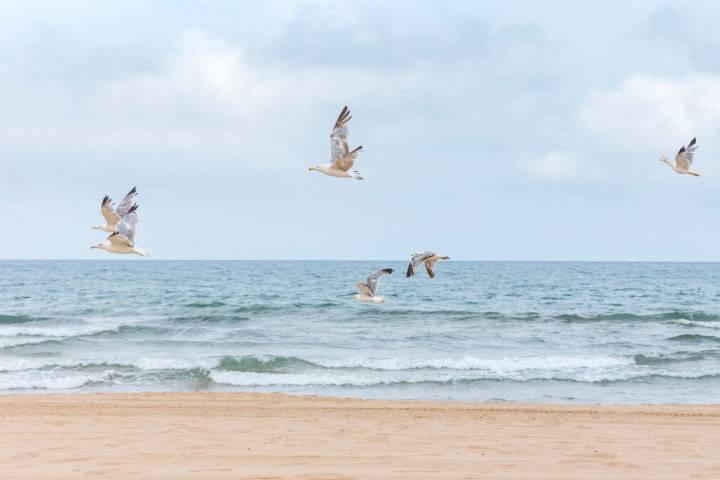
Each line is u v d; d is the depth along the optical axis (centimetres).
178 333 3350
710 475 1120
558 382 2241
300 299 5531
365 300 1680
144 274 10656
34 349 2841
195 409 1741
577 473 1122
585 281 8862
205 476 1073
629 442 1386
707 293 6612
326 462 1173
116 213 1595
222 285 7538
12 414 1645
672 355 2683
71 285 7381
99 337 3186
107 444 1305
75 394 1958
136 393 1977
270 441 1350
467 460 1204
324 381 2219
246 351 2859
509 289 7031
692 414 1723
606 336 3397
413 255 1603
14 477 1061
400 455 1236
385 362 2500
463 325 3809
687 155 2003
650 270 14638
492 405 1848
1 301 5231
